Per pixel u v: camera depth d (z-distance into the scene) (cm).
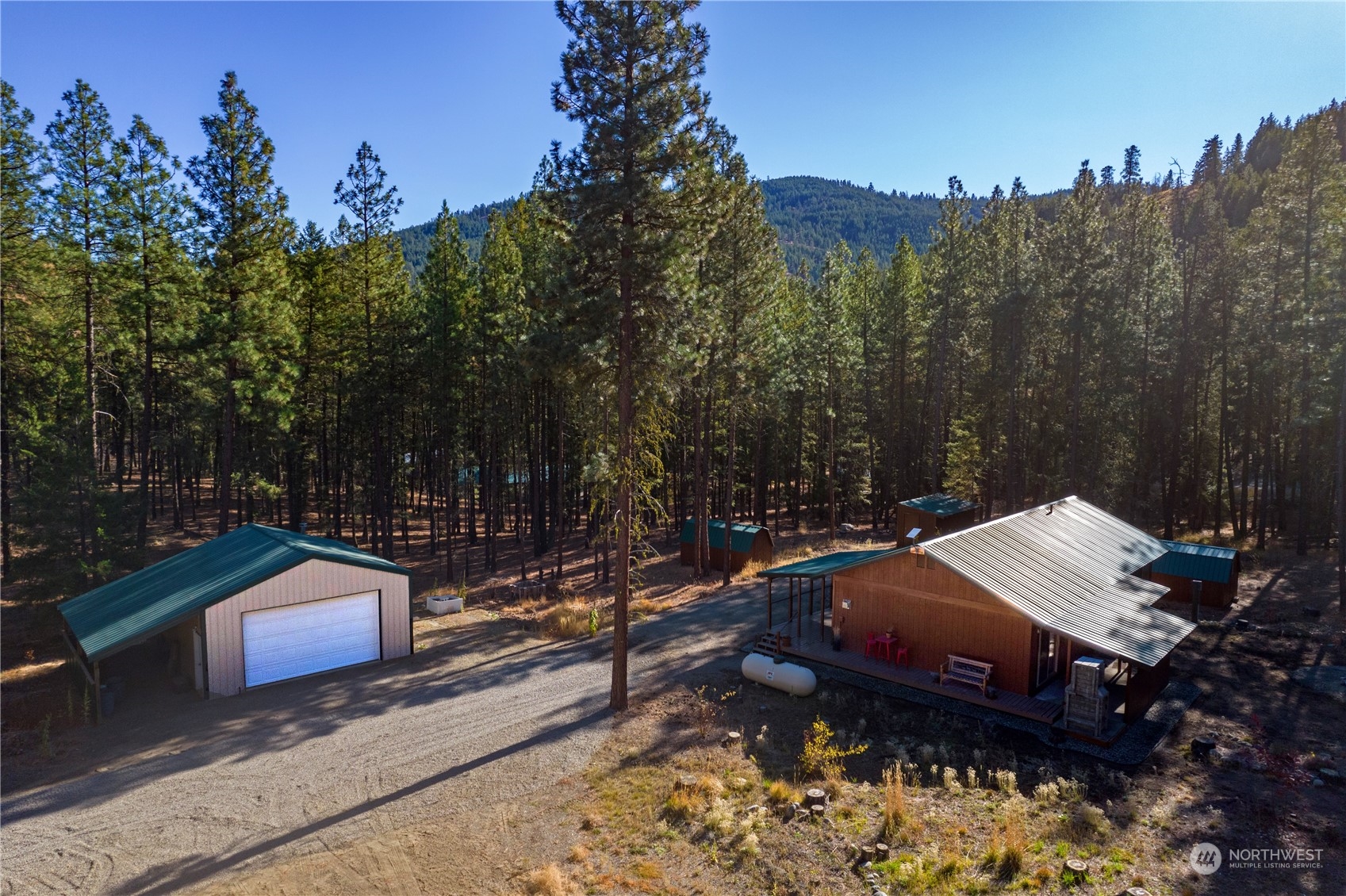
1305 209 3244
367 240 3656
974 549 2064
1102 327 3747
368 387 3688
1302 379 3344
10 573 2809
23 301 2798
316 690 2019
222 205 2961
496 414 3750
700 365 1969
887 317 5000
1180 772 1495
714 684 2019
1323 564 3284
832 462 4403
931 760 1558
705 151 1795
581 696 1936
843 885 1116
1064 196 4375
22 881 1136
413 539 4959
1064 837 1239
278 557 2166
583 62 1708
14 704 1862
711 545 3784
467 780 1470
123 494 2689
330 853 1215
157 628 1855
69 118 2750
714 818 1284
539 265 3344
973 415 4666
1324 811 1323
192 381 3203
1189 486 4509
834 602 2291
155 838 1260
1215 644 2288
